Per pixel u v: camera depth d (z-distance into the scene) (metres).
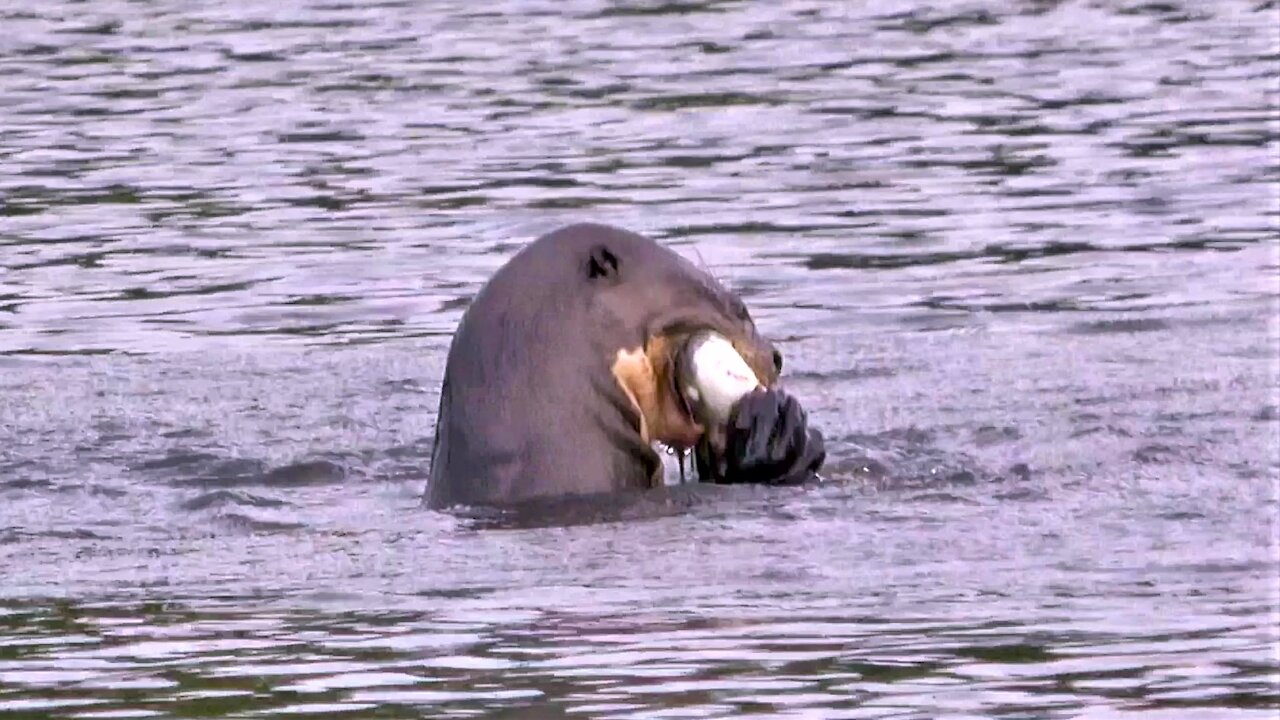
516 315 29.11
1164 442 32.50
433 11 88.94
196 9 90.00
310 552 26.66
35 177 59.88
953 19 84.81
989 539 26.38
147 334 43.66
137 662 21.62
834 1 89.69
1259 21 82.12
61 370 40.59
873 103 68.69
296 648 22.02
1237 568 24.69
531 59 77.50
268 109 69.38
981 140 62.72
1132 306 44.12
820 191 56.53
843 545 26.12
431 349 42.03
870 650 21.52
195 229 53.41
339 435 35.19
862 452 32.16
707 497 28.59
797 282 47.34
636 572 24.97
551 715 19.55
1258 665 20.80
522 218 53.94
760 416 29.02
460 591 24.28
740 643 21.81
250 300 46.50
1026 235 51.28
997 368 39.00
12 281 48.50
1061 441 32.81
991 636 21.95
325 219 54.31
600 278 29.28
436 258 50.06
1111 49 77.25
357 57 78.50
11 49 81.31
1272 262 47.91
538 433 28.66
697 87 71.88
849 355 40.59
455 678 20.75
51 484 31.92
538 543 26.48
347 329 43.97
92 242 52.25
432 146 63.28
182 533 28.23
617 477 28.75
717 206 55.06
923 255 49.59
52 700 20.34
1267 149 60.38
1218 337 41.06
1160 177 57.31
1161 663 20.95
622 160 60.91
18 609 24.05
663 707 19.73
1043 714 19.47
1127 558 25.30
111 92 72.56
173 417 36.66
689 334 29.34
